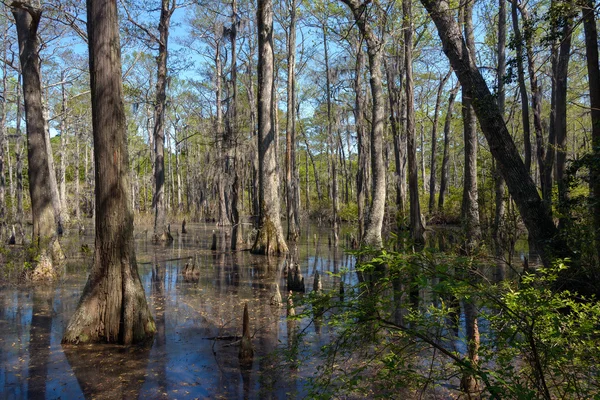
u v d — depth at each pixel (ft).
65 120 98.32
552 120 60.39
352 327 9.93
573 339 9.10
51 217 44.52
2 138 80.59
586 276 16.28
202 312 28.94
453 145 136.05
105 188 23.66
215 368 19.16
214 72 113.70
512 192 25.45
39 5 44.37
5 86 81.20
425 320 10.27
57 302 31.83
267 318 27.25
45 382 17.89
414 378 9.98
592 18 25.59
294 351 12.41
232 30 85.46
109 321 23.03
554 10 24.45
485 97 25.89
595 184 22.90
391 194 97.86
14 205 86.69
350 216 105.70
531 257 46.70
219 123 78.33
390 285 9.62
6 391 17.04
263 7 60.49
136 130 151.84
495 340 9.89
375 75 50.78
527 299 8.66
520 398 7.58
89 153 158.10
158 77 74.33
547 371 9.20
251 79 104.99
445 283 8.45
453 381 15.53
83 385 17.58
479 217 49.11
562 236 21.66
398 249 10.03
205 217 135.44
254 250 60.49
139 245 71.26
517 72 28.81
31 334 24.47
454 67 26.96
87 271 44.65
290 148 79.25
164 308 30.09
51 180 79.25
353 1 39.14
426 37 68.69
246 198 168.55
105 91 24.07
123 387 17.35
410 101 53.06
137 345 22.45
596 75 25.88
